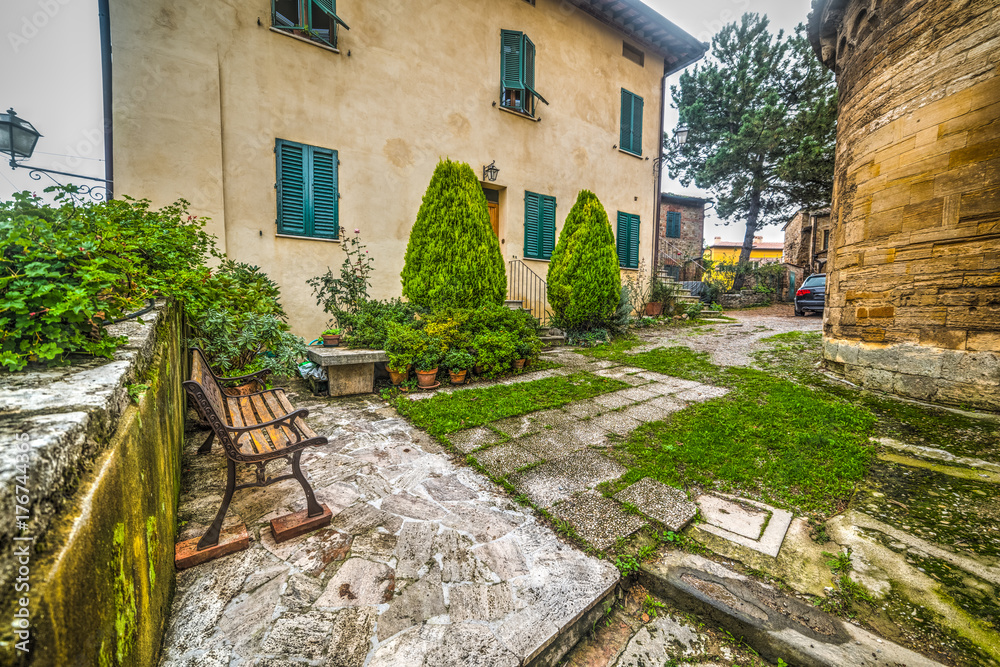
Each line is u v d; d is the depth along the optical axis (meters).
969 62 3.75
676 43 10.83
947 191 3.99
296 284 6.32
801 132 13.21
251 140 5.85
